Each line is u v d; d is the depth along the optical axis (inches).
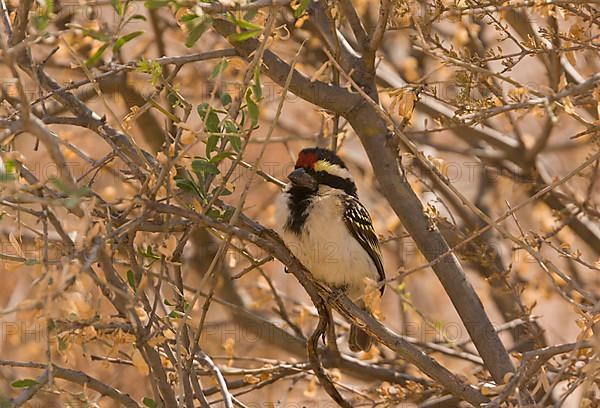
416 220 451.8
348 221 466.3
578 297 554.3
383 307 730.2
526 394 378.6
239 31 409.7
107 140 392.8
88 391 413.4
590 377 329.7
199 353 421.7
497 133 637.3
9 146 373.7
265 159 719.1
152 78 366.3
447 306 729.6
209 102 344.8
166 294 506.3
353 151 779.4
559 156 776.9
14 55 308.8
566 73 513.0
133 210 390.3
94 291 348.8
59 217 338.3
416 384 490.3
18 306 290.5
